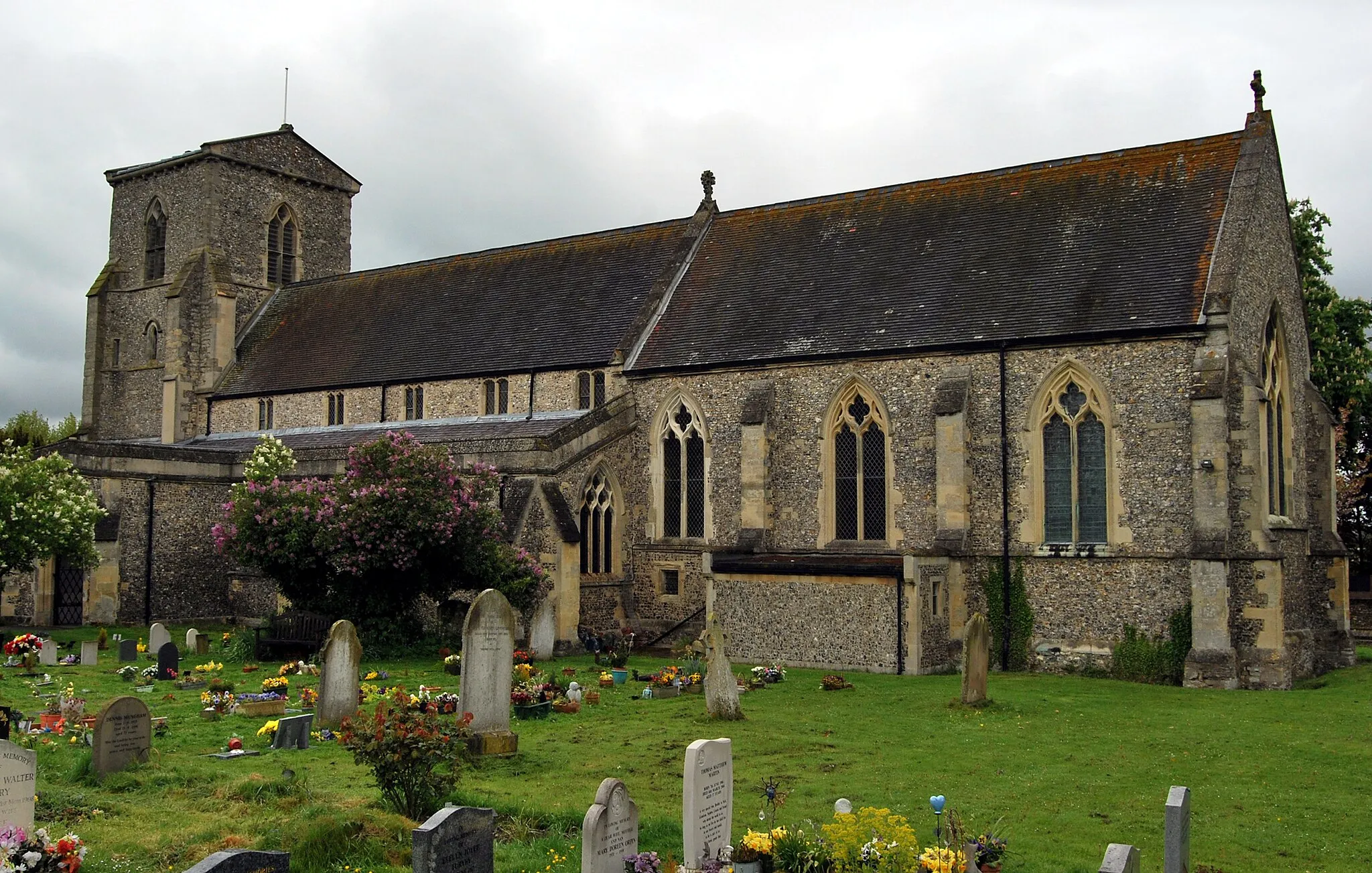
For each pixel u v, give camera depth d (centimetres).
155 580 4453
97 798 1648
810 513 3622
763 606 3369
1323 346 4650
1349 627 3588
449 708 2422
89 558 3997
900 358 3469
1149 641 3038
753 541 3609
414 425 4669
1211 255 3175
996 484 3291
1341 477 5159
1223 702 2608
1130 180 3575
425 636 3550
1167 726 2314
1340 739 2178
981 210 3822
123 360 6006
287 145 6081
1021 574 3234
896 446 3469
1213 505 2930
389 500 3309
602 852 1303
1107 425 3144
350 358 5088
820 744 2141
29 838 1292
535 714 2419
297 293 5872
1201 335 3016
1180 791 1343
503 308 4784
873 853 1298
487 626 2058
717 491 3803
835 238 4078
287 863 1202
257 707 2408
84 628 4134
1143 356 3097
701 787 1380
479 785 1811
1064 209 3628
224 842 1433
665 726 2316
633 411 3997
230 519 3591
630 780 1858
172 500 4528
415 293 5253
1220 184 3375
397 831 1484
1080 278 3356
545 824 1592
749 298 4031
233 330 5666
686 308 4159
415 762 1606
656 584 3912
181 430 5553
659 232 4634
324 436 4916
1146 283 3212
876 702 2602
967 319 3438
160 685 2819
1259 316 3322
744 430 3656
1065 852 1503
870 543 3509
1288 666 3017
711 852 1391
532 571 3481
